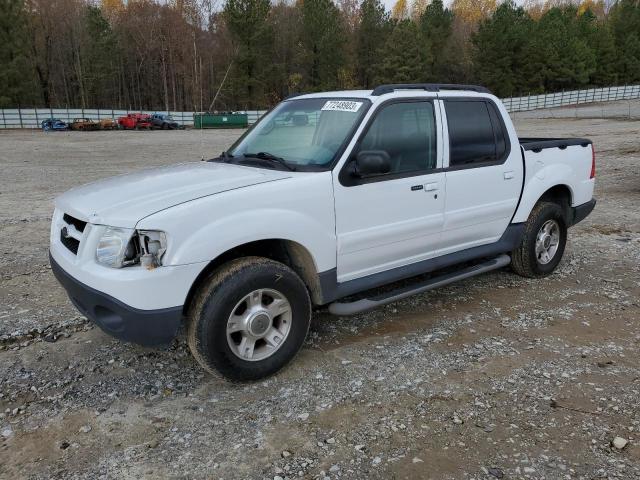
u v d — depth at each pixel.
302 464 2.84
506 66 65.19
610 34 74.31
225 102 56.81
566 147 5.76
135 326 3.17
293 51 62.81
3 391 3.55
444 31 70.44
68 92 67.69
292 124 4.38
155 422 3.22
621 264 6.17
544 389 3.51
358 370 3.78
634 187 11.51
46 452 2.96
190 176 3.83
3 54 55.28
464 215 4.67
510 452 2.91
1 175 15.28
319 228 3.72
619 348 4.08
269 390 3.55
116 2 74.75
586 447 2.94
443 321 4.60
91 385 3.62
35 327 4.48
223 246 3.29
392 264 4.34
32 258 6.56
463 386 3.56
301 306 3.70
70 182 13.76
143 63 65.50
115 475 2.77
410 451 2.93
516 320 4.62
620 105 57.06
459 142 4.60
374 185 3.99
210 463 2.86
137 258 3.20
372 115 4.00
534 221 5.36
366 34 67.75
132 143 29.39
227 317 3.36
